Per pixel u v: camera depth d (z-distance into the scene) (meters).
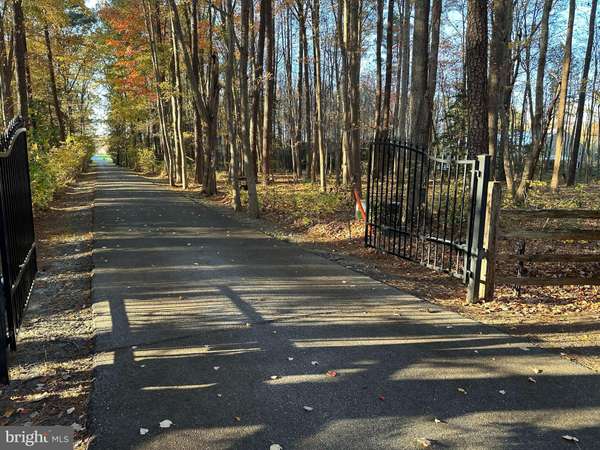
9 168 4.39
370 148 9.08
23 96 17.06
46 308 5.34
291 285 6.41
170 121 30.38
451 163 6.72
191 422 3.05
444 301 5.99
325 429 3.00
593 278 5.80
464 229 9.41
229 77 14.52
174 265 7.35
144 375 3.70
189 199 17.88
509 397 3.45
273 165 32.16
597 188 22.92
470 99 9.45
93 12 29.55
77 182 26.44
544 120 24.83
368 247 9.34
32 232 5.97
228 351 4.18
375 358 4.09
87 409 3.20
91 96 43.00
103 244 8.88
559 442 2.91
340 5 15.74
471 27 9.27
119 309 5.25
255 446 2.81
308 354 4.14
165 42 27.38
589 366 4.03
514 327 5.00
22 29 17.17
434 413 3.21
